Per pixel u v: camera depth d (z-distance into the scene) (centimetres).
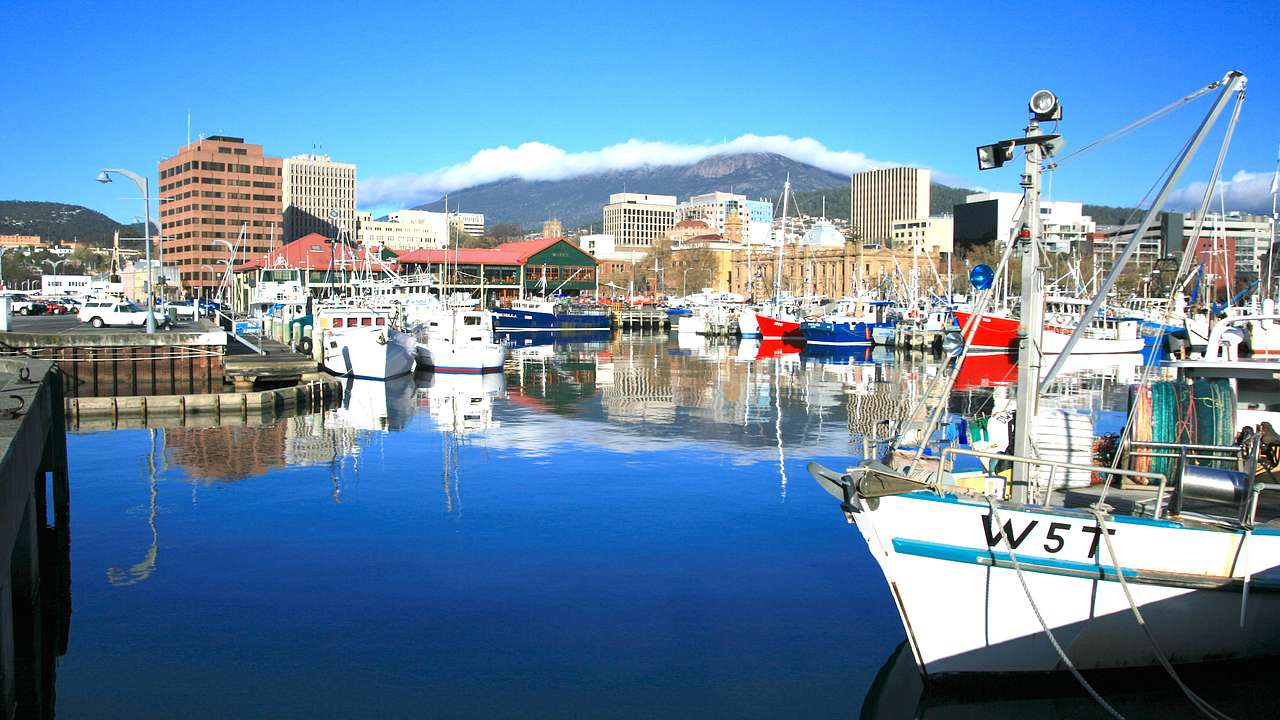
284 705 1459
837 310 11906
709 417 4600
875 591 1967
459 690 1512
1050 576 1355
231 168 17762
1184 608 1363
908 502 1377
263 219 18075
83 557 2194
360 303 8150
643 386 6147
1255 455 1361
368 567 2122
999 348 7300
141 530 2422
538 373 7106
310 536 2375
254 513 2602
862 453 3572
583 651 1662
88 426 4197
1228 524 1353
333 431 4094
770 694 1502
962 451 1413
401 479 3061
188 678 1554
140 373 4916
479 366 6944
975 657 1395
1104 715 1389
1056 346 7438
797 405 5075
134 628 1761
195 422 4344
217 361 5056
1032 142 1448
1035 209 1466
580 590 1970
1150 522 1336
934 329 9825
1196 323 4900
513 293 16775
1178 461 1459
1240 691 1404
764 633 1745
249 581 2027
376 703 1470
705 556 2203
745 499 2784
